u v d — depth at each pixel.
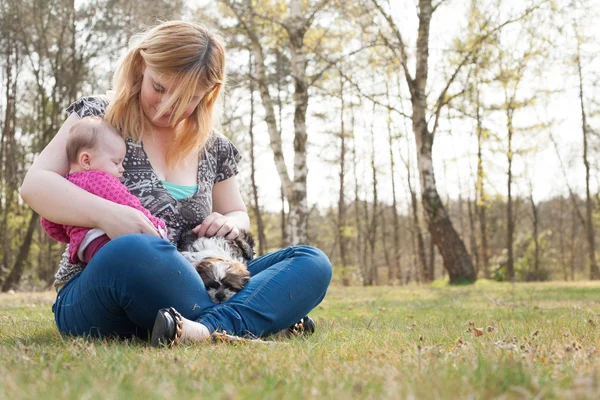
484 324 4.48
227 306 3.19
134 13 18.58
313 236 43.78
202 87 3.43
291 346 2.82
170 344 2.76
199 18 16.27
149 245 2.98
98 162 3.33
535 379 1.82
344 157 35.44
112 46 20.41
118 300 2.99
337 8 16.09
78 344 2.62
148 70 3.33
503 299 9.05
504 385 1.78
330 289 14.97
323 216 42.09
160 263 2.97
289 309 3.33
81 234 3.20
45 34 21.42
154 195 3.53
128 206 3.17
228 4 15.91
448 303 8.37
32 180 3.21
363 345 2.92
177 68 3.28
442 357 2.37
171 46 3.28
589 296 9.77
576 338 3.24
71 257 3.27
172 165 3.66
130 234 3.01
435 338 3.32
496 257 37.12
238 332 3.14
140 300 2.98
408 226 44.38
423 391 1.67
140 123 3.52
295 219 16.58
